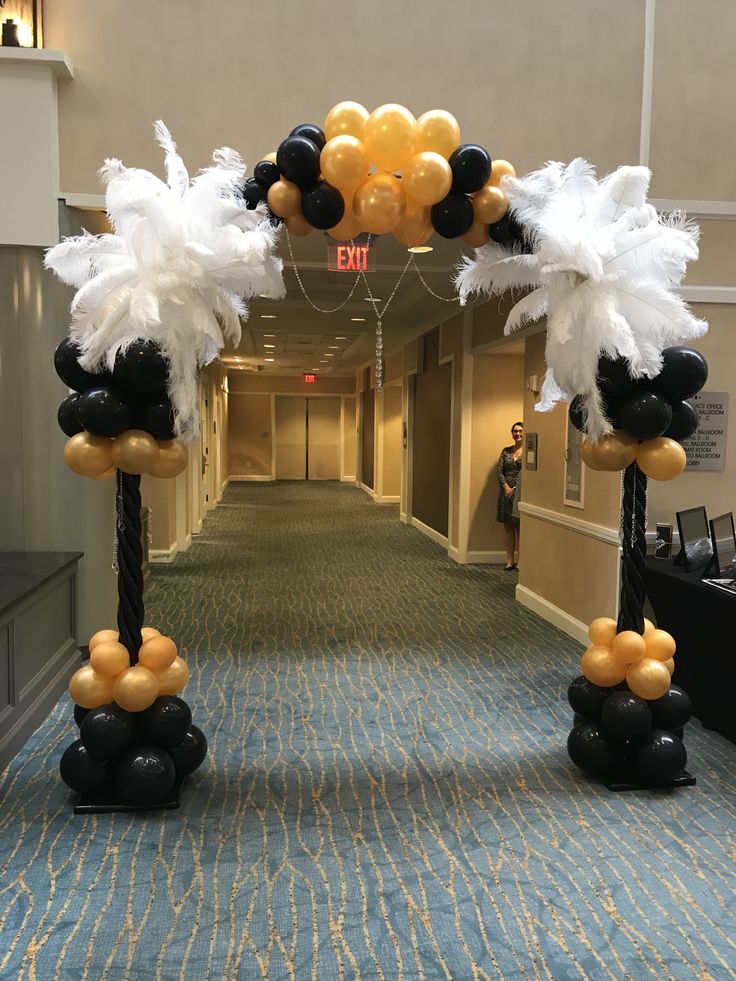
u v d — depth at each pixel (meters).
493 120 4.67
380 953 2.29
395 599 7.08
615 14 4.73
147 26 4.50
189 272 2.89
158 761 3.08
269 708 4.30
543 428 6.49
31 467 4.77
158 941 2.33
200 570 8.40
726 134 4.91
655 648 3.43
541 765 3.61
